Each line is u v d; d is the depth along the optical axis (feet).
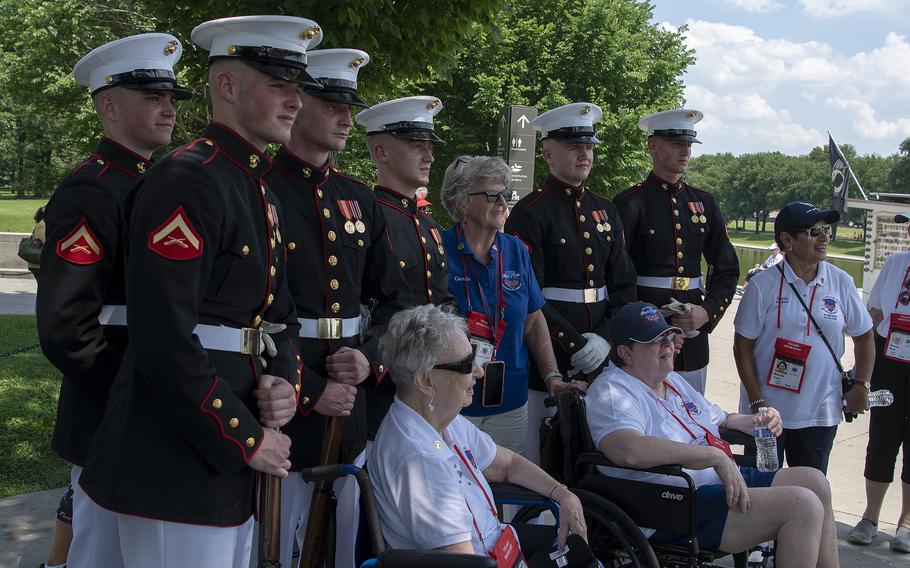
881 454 15.21
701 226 16.38
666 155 16.05
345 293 9.99
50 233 8.95
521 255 13.41
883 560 14.62
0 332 31.04
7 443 17.58
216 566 7.34
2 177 188.03
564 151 14.57
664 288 16.08
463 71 72.79
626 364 11.96
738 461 12.44
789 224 14.20
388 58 18.20
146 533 7.16
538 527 10.15
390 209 11.34
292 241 9.66
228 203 7.36
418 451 8.33
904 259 15.39
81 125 39.91
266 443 7.31
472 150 72.23
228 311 7.45
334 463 9.48
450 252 12.82
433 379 8.57
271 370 8.10
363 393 10.29
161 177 7.06
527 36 73.10
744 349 14.66
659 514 10.84
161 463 7.10
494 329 12.64
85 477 7.32
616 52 74.38
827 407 14.26
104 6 35.88
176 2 17.24
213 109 7.89
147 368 6.78
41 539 13.08
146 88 10.02
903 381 15.06
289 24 7.73
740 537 10.89
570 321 14.48
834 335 14.24
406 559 7.22
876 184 382.63
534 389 14.21
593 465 11.65
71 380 8.89
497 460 10.07
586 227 14.69
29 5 38.14
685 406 12.38
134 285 6.85
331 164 10.53
